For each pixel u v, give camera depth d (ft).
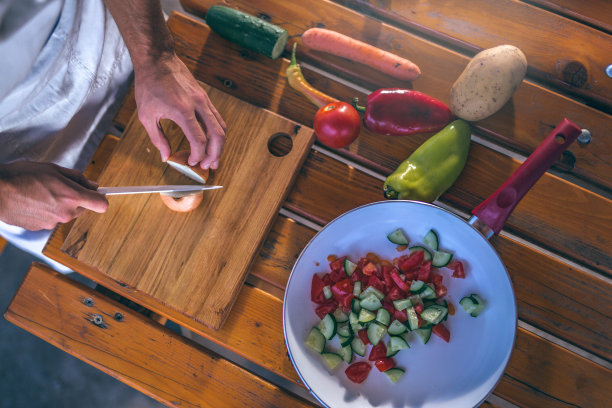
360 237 3.53
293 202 3.78
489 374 3.18
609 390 3.43
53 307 3.74
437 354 3.41
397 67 3.78
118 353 3.68
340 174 3.80
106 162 3.97
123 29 3.34
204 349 3.68
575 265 3.81
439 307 3.36
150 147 3.76
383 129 3.69
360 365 3.38
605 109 3.94
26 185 3.05
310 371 3.30
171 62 3.42
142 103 3.38
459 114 3.59
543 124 3.79
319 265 3.55
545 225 3.66
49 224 3.39
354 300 3.46
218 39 4.05
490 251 3.20
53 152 4.18
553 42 3.91
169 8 5.23
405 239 3.48
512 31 3.95
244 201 3.64
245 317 3.63
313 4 4.07
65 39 3.49
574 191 3.67
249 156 3.71
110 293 4.03
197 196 3.50
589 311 3.54
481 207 3.17
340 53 3.89
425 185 3.48
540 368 3.49
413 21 4.05
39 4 3.01
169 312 3.66
